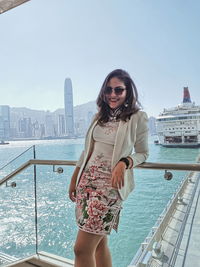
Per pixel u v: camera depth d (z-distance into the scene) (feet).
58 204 5.43
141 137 3.76
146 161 4.17
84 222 3.46
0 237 6.52
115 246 4.15
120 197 3.51
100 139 3.75
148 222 4.12
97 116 3.97
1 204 6.79
